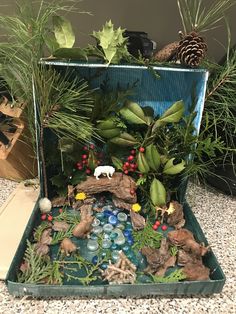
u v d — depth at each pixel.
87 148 0.80
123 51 0.70
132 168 0.80
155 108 0.83
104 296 0.61
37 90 0.69
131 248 0.70
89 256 0.68
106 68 0.75
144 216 0.79
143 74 0.79
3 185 0.89
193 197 0.90
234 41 0.94
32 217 0.73
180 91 0.81
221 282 0.60
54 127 0.73
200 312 0.60
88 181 0.79
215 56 0.96
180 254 0.66
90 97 0.74
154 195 0.77
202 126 0.83
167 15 0.92
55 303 0.59
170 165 0.76
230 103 0.81
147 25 0.94
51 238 0.70
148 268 0.64
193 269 0.63
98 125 0.77
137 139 0.78
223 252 0.73
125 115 0.77
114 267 0.62
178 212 0.77
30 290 0.58
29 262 0.63
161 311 0.59
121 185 0.79
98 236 0.72
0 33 0.85
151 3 0.91
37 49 0.70
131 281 0.61
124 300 0.61
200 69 0.72
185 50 0.69
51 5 0.79
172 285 0.60
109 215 0.78
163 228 0.76
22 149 0.86
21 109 0.82
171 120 0.75
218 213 0.85
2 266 0.64
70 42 0.72
